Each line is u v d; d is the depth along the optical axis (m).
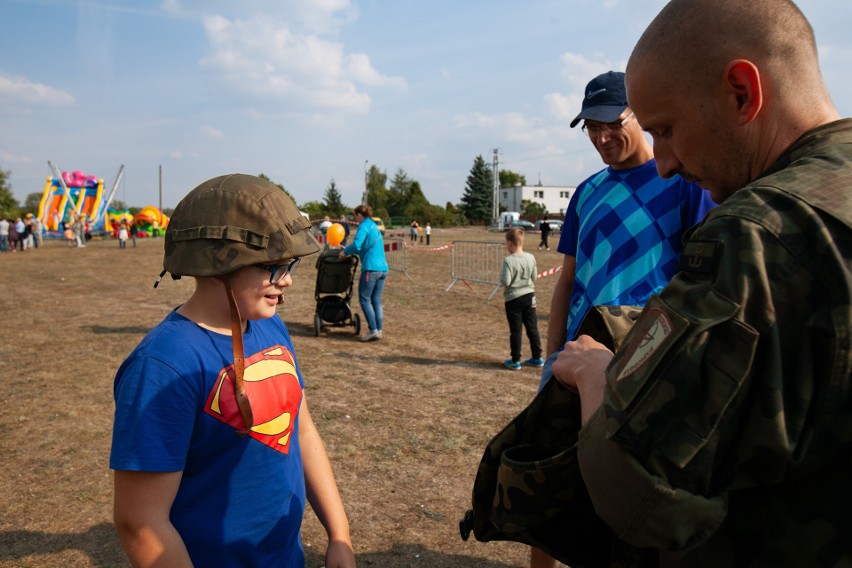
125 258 23.58
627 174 2.29
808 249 0.81
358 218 7.98
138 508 1.25
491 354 7.39
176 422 1.27
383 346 7.81
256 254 1.32
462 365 6.80
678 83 0.98
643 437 0.83
